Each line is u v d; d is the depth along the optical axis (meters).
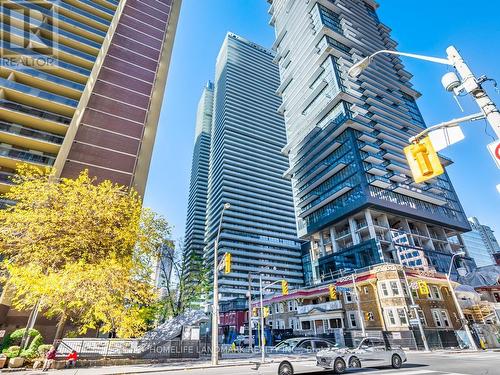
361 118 68.31
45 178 23.05
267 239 123.31
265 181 135.38
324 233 72.00
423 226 67.81
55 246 19.25
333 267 61.50
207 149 175.50
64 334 27.20
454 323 34.31
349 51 80.50
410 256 57.56
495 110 5.13
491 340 29.08
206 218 146.75
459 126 5.56
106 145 41.53
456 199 76.50
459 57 5.86
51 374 13.62
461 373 11.27
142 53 54.97
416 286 31.22
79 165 38.16
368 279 34.69
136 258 21.88
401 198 64.06
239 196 125.38
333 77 72.75
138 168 44.34
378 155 65.88
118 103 46.16
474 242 164.62
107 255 20.42
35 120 37.97
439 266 58.47
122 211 22.72
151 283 21.88
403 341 28.08
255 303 56.28
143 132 46.31
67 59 45.88
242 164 133.38
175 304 30.67
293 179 84.56
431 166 5.59
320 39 81.12
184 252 33.22
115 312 17.78
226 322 64.81
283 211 133.25
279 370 12.10
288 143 88.81
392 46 96.50
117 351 19.52
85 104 42.25
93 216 20.77
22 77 40.25
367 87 76.19
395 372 11.90
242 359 21.52
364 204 57.16
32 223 18.89
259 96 152.75
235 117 141.25
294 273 120.69
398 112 78.00
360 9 96.44
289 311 45.97
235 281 107.06
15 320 26.86
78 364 17.03
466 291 38.50
